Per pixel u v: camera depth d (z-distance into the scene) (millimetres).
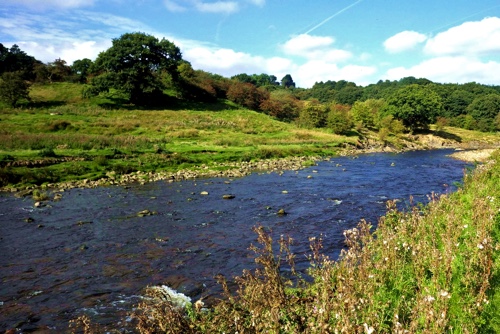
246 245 14195
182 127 62062
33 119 54594
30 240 14977
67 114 61875
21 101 68250
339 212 19453
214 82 101625
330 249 13359
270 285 5949
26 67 94125
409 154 61750
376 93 189500
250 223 17422
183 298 9727
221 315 5699
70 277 11383
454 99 136750
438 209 11336
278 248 13523
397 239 8156
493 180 14594
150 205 21469
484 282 5602
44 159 32031
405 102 93000
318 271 7129
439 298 5340
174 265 12273
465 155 57500
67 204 21672
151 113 72125
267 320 5184
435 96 103938
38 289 10570
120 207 20938
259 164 41250
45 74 89812
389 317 5586
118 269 11977
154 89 79188
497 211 9664
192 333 5152
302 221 17672
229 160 42219
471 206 10922
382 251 7645
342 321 4414
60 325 8625
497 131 110812
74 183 28531
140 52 78500
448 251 6617
